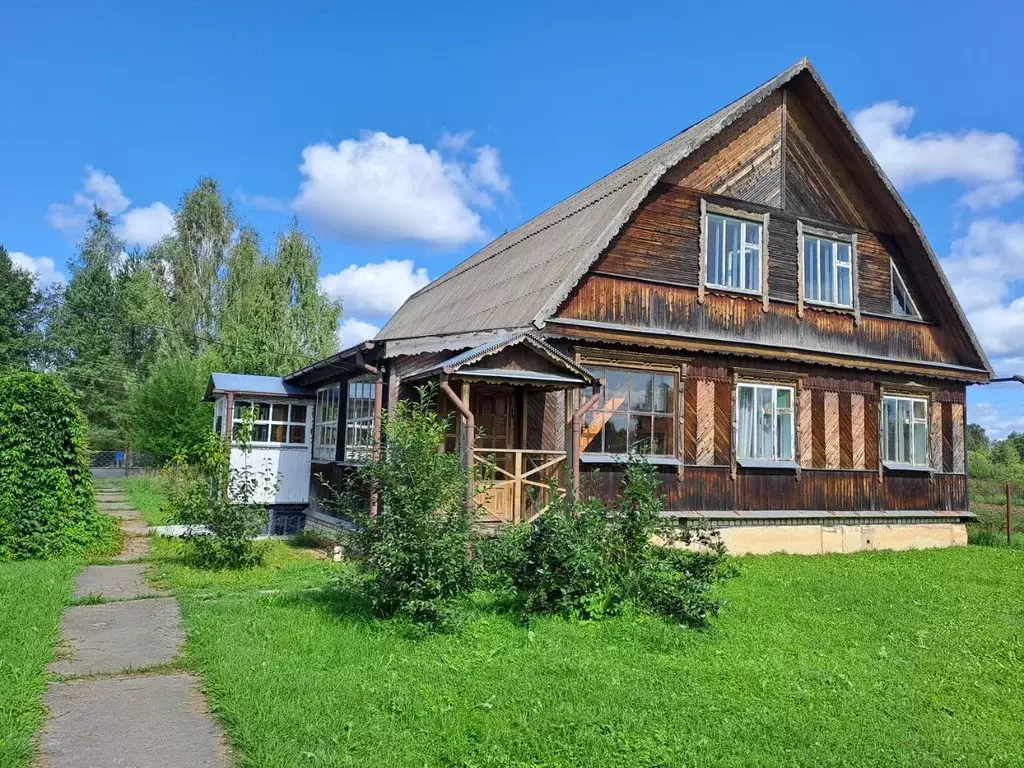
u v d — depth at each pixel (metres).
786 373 15.24
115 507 20.56
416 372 10.96
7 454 11.28
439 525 7.53
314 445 16.80
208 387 17.98
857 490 16.00
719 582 9.99
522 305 13.54
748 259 15.15
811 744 5.11
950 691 6.39
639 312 13.60
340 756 4.61
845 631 8.17
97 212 53.22
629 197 13.40
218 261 38.22
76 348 51.34
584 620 7.76
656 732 5.16
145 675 6.19
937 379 17.39
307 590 9.12
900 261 17.20
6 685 5.60
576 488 9.55
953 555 15.42
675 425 13.84
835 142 16.12
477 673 6.17
